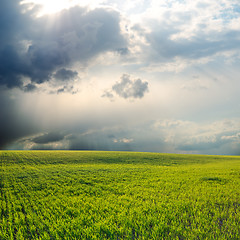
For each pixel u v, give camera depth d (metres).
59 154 64.69
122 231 11.30
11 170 35.91
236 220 13.04
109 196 19.30
